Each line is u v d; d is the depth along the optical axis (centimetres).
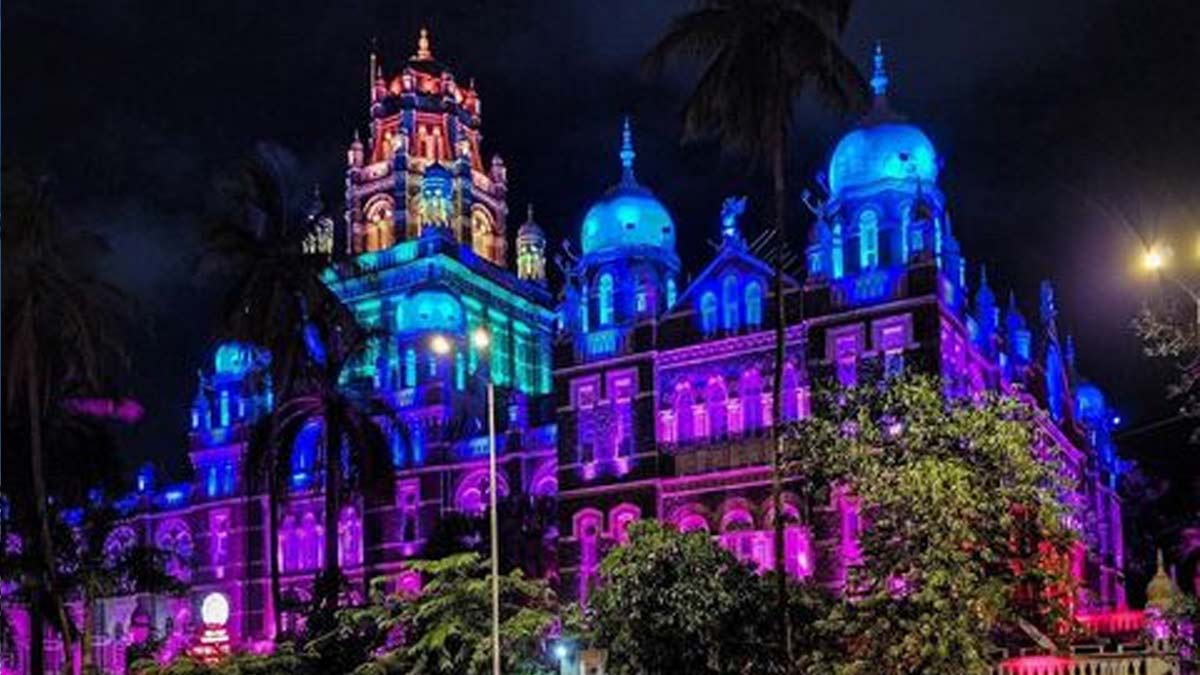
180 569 9194
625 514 6675
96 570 5909
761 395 6469
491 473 4072
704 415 6606
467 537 7119
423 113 10900
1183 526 8894
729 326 6600
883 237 6334
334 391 5566
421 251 9562
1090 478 8425
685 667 4303
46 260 4853
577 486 6825
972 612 4053
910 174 6384
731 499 6394
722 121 4200
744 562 4634
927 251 6106
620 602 4394
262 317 5350
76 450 5634
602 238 7112
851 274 6322
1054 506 4284
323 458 6512
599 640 4400
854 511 5978
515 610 4600
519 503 7344
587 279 7106
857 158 6444
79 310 4956
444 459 8131
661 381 6738
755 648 4269
